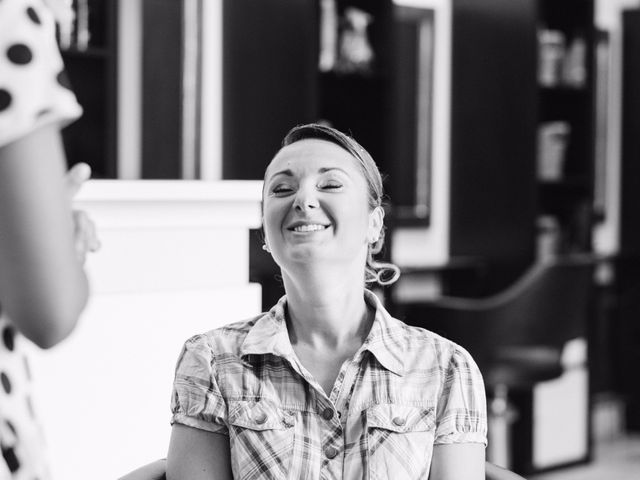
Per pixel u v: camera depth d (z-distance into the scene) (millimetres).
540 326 4621
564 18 5980
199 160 4738
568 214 6086
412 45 5617
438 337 1771
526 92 5449
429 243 5734
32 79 988
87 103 4445
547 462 5668
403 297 5445
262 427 1660
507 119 5535
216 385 1705
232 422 1681
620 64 6707
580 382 5840
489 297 5539
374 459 1640
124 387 2395
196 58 4711
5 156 985
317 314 1698
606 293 6383
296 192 1665
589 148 5945
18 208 993
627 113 6684
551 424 5684
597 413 6652
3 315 1067
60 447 2305
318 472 1635
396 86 4930
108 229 2379
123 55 4512
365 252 1733
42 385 2279
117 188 2318
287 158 1681
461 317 4656
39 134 1003
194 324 2512
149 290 2475
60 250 1023
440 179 5770
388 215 4820
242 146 4672
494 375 4609
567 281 4645
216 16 4734
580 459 5824
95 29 4434
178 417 1717
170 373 2467
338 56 4953
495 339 4621
